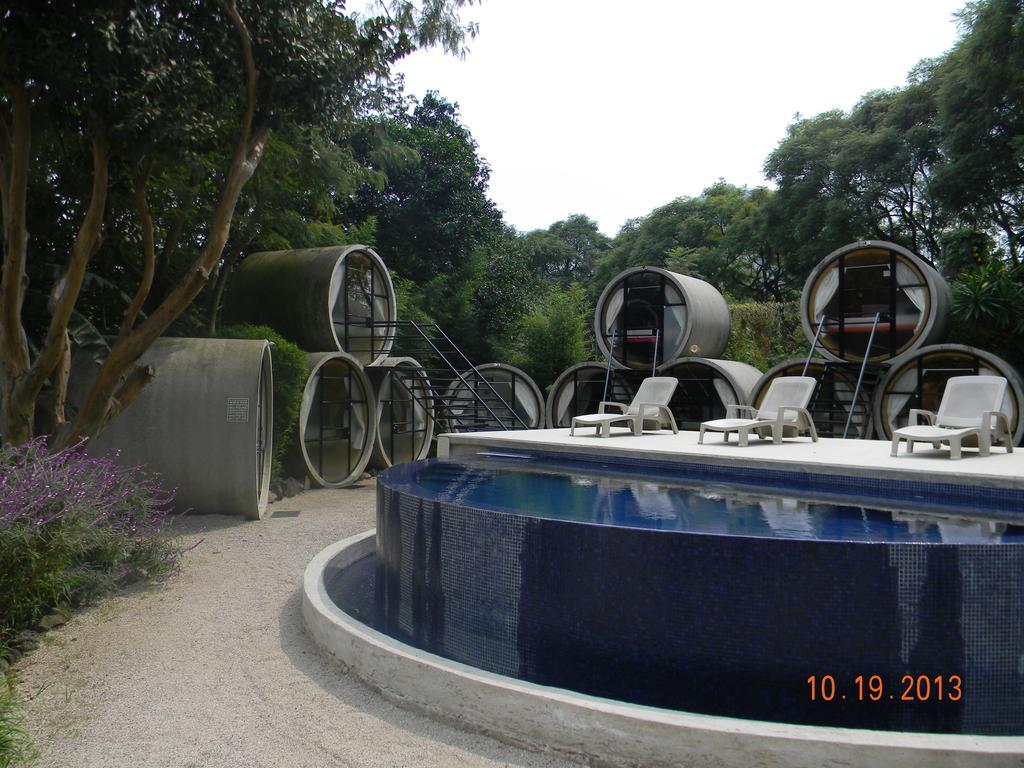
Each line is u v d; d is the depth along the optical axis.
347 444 14.73
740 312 23.83
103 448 9.84
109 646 5.45
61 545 5.73
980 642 4.46
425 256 29.33
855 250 14.70
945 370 13.70
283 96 9.48
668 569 4.77
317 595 5.91
